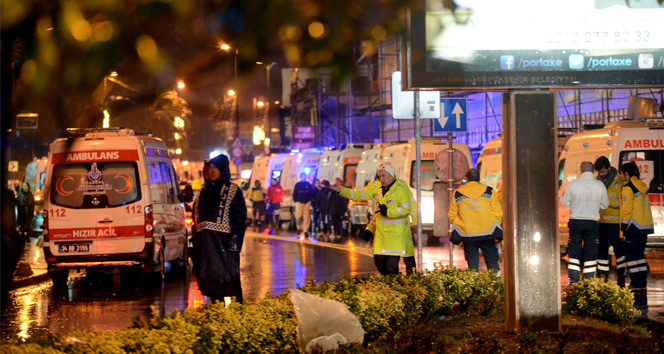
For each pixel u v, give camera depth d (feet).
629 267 61.11
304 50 10.66
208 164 44.88
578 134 86.53
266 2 10.19
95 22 9.49
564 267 80.38
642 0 34.14
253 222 173.88
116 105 10.70
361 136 229.45
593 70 34.04
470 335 34.47
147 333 28.09
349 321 33.37
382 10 11.07
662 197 78.07
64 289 69.82
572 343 35.76
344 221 137.80
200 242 44.96
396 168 115.14
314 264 85.92
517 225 36.52
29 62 10.07
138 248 70.33
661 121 79.30
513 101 35.83
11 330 48.75
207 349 29.37
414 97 60.49
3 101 11.92
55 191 70.23
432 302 44.78
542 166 36.24
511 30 33.27
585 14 33.73
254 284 69.00
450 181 62.69
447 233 61.93
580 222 61.11
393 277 45.78
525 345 32.96
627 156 78.38
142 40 9.68
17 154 185.37
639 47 34.35
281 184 165.48
